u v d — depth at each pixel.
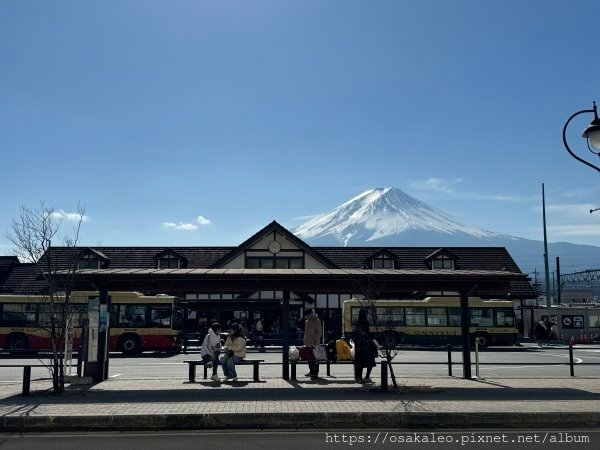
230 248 50.12
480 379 16.52
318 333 17.22
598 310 41.84
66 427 10.21
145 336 30.94
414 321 35.50
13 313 30.22
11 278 46.94
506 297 47.47
